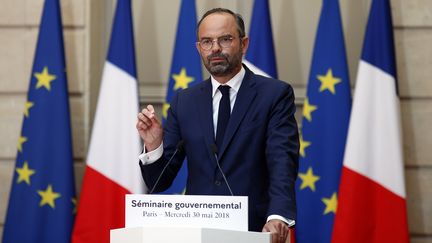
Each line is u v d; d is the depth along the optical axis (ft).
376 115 67.87
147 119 39.81
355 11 76.89
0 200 71.97
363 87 68.33
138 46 77.36
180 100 43.80
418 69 72.64
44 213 68.59
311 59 74.33
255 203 40.01
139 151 68.90
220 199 33.24
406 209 66.74
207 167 40.96
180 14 72.02
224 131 41.47
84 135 72.90
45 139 69.31
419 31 73.00
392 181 66.74
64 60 71.00
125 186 68.54
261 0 71.67
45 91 69.92
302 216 68.23
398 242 65.92
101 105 70.03
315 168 69.00
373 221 66.33
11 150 72.49
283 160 38.91
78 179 72.49
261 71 70.18
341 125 69.46
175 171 43.11
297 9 77.30
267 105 41.27
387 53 68.85
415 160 71.61
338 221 66.23
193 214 33.40
